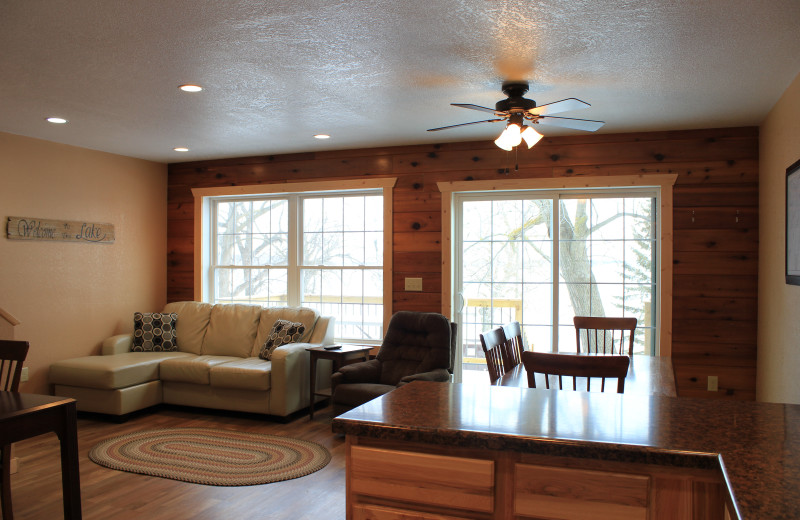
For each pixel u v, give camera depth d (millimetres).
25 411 2350
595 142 4898
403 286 5441
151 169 6258
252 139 5148
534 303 5207
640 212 4949
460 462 1450
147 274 6195
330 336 5508
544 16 2537
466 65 3184
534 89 3637
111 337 5625
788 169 3439
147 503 3279
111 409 4887
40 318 5121
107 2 2395
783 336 3734
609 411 1640
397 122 4508
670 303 4727
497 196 5293
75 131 4812
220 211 6359
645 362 3719
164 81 3457
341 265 5871
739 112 4168
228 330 5688
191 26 2641
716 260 4637
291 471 3760
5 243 4852
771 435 1408
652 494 1324
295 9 2469
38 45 2865
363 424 1524
